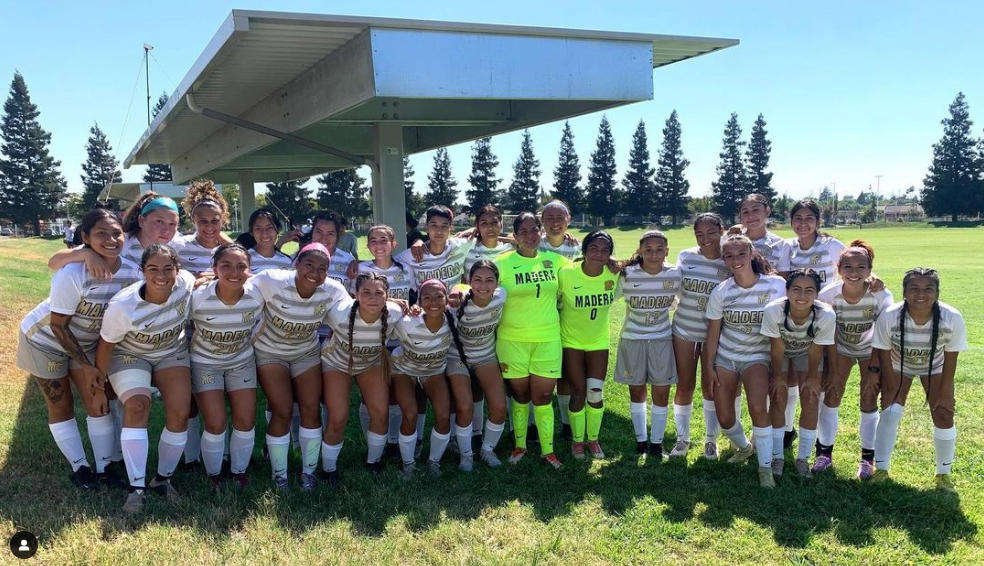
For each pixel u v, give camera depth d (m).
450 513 3.90
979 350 7.92
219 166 12.46
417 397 4.96
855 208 103.50
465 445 4.66
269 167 14.29
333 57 6.52
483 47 6.13
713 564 3.38
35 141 59.78
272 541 3.47
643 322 4.84
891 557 3.42
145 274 3.62
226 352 4.05
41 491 3.97
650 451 4.98
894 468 4.57
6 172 59.28
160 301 3.74
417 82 5.86
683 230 62.66
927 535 3.64
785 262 5.15
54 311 3.74
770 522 3.82
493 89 6.21
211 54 6.03
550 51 6.44
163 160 16.16
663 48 7.19
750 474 4.55
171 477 4.31
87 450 4.75
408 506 3.99
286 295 3.96
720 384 4.54
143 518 3.66
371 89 5.71
